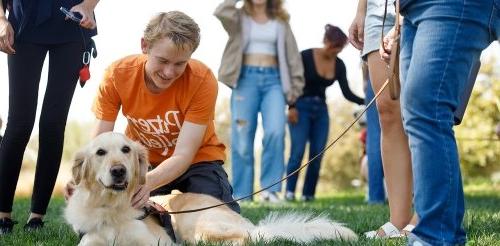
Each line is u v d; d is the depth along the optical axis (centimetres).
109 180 457
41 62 571
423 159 386
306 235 484
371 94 1046
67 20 570
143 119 529
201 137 521
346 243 464
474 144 1956
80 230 472
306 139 1197
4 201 566
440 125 385
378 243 461
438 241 381
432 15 389
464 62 388
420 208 389
